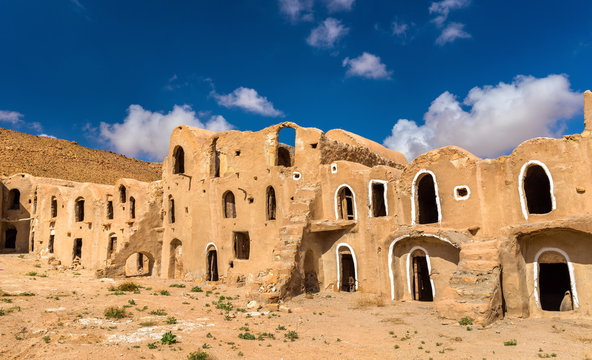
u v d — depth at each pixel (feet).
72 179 230.68
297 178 74.64
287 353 34.88
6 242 147.33
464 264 49.55
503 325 43.65
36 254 130.21
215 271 85.25
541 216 50.88
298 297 62.54
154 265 100.27
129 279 90.68
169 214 96.63
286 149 87.92
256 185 78.74
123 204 108.27
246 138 82.17
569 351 33.94
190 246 87.97
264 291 59.47
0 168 208.44
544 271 70.90
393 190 65.26
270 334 40.81
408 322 46.55
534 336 39.22
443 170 60.39
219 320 46.73
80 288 68.23
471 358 32.73
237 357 33.22
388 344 38.09
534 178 61.82
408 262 62.39
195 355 32.27
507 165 54.85
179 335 38.99
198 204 87.61
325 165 73.10
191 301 58.29
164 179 101.86
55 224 127.54
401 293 62.28
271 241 74.64
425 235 58.59
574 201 48.88
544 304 64.13
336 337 40.91
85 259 115.24
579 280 48.65
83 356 31.32
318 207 71.61
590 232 45.93
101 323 42.78
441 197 60.13
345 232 69.97
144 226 99.25
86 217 116.88
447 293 47.47
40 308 48.39
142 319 45.55
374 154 88.94
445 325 44.11
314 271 70.33
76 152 290.76
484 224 56.24
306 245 68.08
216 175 88.12
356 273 67.92
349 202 82.79
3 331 37.65
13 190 144.05
